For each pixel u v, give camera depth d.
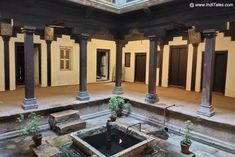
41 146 3.82
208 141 4.45
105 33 6.70
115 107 5.96
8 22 4.84
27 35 4.89
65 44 9.09
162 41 9.12
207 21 4.61
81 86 6.10
